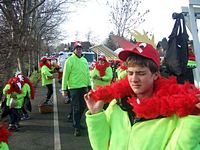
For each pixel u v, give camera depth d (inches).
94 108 119.3
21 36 560.7
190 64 209.0
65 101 637.3
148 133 108.5
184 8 207.8
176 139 103.6
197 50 189.9
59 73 836.0
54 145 346.0
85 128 406.0
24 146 345.4
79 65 376.2
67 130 411.5
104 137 118.7
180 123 104.4
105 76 501.4
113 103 119.8
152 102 107.3
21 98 418.9
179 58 205.0
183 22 207.5
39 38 1446.9
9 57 446.3
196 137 102.0
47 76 603.5
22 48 606.9
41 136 385.1
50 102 622.5
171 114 106.5
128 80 118.3
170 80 116.1
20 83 420.2
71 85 375.9
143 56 110.9
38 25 1211.2
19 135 390.9
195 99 103.2
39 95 812.0
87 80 380.8
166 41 231.8
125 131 113.8
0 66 437.7
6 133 180.2
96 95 119.0
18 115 418.9
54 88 962.1
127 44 114.6
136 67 111.5
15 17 533.6
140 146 108.5
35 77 1131.9
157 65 113.1
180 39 206.5
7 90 407.8
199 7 193.5
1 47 437.4
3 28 478.0
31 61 1291.8
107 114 120.9
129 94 117.4
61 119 482.6
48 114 525.0
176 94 108.8
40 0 769.6
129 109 115.6
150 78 112.6
